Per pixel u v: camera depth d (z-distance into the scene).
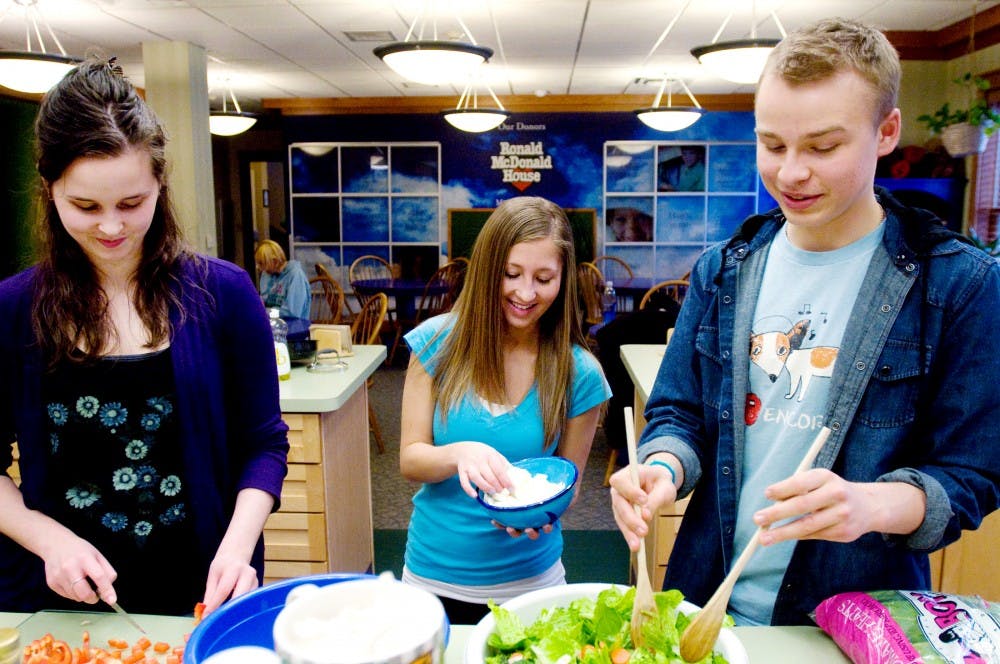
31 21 4.80
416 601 0.65
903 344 0.95
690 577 1.12
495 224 1.28
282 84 7.39
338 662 0.57
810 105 0.82
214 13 4.62
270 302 4.88
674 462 1.04
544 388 1.36
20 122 6.30
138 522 1.10
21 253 6.23
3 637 0.82
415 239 8.69
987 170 5.45
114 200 0.93
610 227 8.52
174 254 1.11
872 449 0.96
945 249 0.94
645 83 7.34
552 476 1.26
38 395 1.06
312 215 8.71
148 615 1.00
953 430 0.91
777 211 1.11
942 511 0.83
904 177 5.56
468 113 5.58
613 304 6.68
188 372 1.10
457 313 1.40
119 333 1.08
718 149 8.30
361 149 8.56
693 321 1.16
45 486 1.08
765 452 1.04
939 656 0.77
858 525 0.79
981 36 5.22
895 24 5.30
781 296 1.05
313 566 2.38
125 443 1.08
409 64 3.71
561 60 6.09
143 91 7.40
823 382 1.00
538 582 1.38
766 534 0.78
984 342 0.90
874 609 0.86
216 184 10.16
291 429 2.32
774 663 0.88
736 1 4.35
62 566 0.94
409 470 1.36
